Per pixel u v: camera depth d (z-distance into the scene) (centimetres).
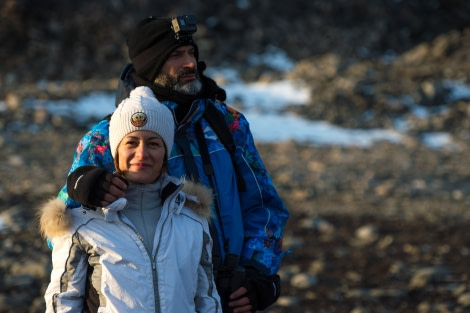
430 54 4012
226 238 532
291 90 3509
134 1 4456
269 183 568
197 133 542
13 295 1034
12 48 3897
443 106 3375
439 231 1577
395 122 3189
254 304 530
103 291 453
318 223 1584
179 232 473
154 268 459
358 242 1470
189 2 4569
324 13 4775
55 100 3128
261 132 2959
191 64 541
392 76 3594
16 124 2758
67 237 467
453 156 2672
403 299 1132
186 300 466
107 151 510
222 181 537
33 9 4191
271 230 555
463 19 4981
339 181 2122
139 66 547
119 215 468
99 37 4119
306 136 2939
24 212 1509
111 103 3198
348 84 3441
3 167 2066
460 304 1105
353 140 2928
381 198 1931
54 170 2075
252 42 4381
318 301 1112
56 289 468
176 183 477
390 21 4831
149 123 467
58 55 3894
